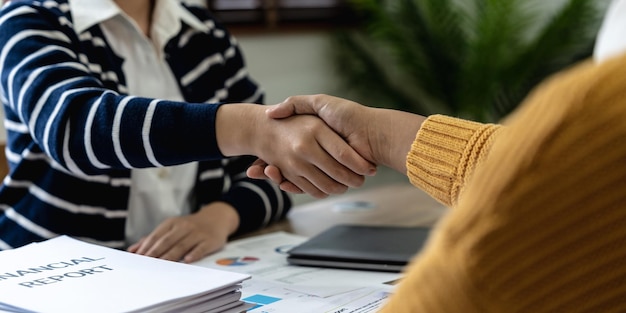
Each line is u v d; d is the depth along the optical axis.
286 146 0.91
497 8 3.02
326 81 3.20
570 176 0.42
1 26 1.18
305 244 1.06
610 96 0.41
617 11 0.72
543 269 0.43
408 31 3.20
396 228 1.17
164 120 0.93
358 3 3.16
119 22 1.32
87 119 0.97
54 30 1.19
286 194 1.38
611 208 0.41
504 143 0.45
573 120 0.42
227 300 0.68
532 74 3.12
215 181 1.38
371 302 0.82
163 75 1.37
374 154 0.91
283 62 3.00
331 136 0.90
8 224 1.21
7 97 1.14
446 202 0.77
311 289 0.88
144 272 0.72
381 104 3.33
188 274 0.71
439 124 0.79
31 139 1.22
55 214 1.20
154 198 1.30
